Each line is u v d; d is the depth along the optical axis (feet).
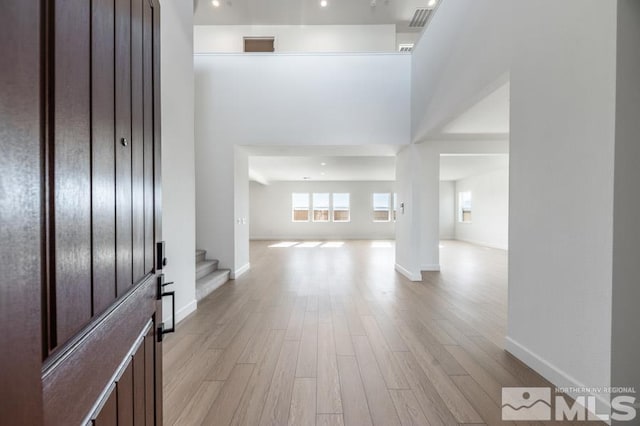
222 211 16.79
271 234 41.88
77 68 2.20
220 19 23.66
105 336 2.64
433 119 12.87
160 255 4.38
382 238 41.88
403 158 17.47
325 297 13.28
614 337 5.24
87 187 2.35
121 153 3.04
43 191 1.80
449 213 42.34
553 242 6.44
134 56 3.43
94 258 2.46
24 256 1.62
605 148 5.31
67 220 2.07
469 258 25.11
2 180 1.46
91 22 2.41
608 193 5.26
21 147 1.59
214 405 5.90
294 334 9.29
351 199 41.91
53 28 1.90
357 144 16.25
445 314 11.12
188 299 11.09
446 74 11.48
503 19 8.00
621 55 5.11
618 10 5.10
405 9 22.53
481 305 12.19
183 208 10.71
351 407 5.85
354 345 8.52
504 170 31.19
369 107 16.21
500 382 6.66
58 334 1.94
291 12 22.84
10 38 1.51
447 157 24.12
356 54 16.28
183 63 10.66
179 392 6.32
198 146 16.67
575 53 5.86
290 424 5.39
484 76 8.88
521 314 7.52
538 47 6.79
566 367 6.15
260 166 29.01
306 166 28.91
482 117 12.40
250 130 16.49
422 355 7.93
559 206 6.29
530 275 7.17
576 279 5.89
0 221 1.44
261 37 24.35
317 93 16.30
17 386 1.54
